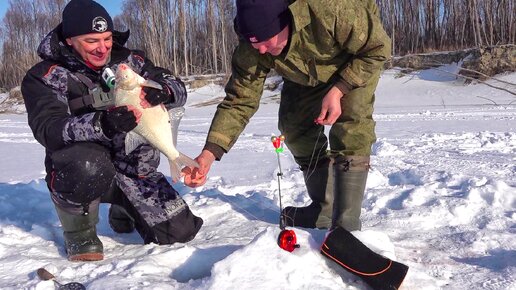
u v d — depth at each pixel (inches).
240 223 138.9
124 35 124.5
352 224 116.6
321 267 97.0
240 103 124.3
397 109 724.7
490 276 101.2
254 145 339.0
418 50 1546.5
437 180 177.3
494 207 140.7
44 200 169.5
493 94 906.1
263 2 104.5
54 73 116.1
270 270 92.7
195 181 118.3
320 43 109.9
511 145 285.9
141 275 101.7
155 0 1717.5
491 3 1256.2
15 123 739.4
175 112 106.8
